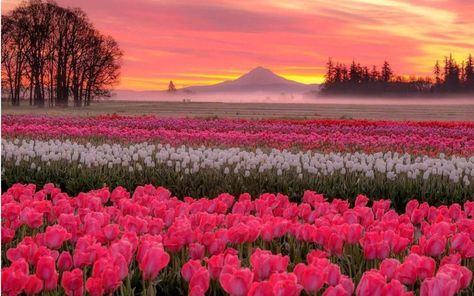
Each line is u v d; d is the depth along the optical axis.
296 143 20.34
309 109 79.88
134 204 6.19
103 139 21.09
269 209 6.25
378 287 3.43
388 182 11.96
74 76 79.38
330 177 12.30
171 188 12.13
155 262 3.88
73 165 13.19
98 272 3.76
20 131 21.92
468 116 61.91
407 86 173.62
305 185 12.02
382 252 4.60
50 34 77.12
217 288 4.18
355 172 12.55
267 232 5.14
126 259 4.14
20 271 3.53
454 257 4.52
